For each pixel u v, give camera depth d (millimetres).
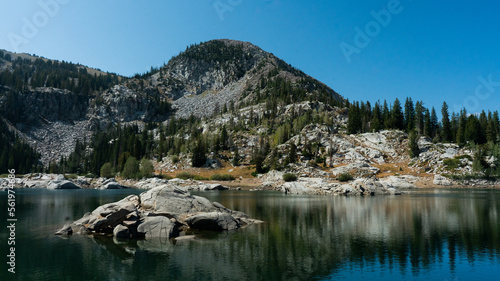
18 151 185125
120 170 157875
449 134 154625
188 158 169125
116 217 30500
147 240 27719
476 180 114062
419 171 127625
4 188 107375
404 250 24250
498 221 37969
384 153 147250
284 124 186375
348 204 58250
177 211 35094
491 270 19469
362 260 21641
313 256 22609
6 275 18500
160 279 17812
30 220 38062
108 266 20219
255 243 26641
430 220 38781
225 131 184250
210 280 17594
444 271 19328
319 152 148750
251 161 159625
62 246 25359
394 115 173000
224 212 37875
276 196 78688
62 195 76250
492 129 139750
